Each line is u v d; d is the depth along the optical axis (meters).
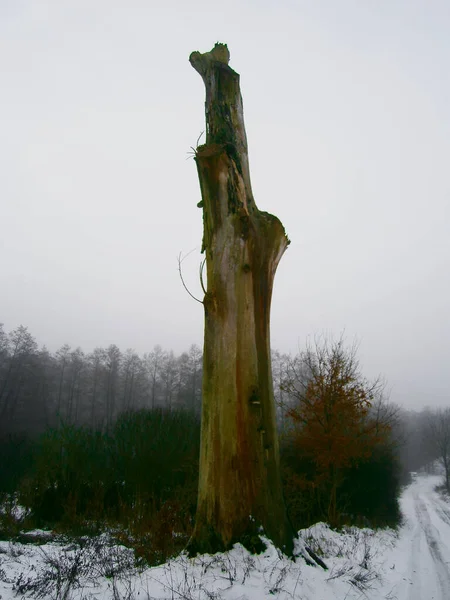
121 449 12.64
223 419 6.00
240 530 5.61
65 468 11.70
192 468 12.12
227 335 6.32
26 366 39.56
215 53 7.85
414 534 14.02
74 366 49.88
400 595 6.30
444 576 7.89
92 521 9.67
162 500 10.85
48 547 7.41
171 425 13.83
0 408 37.41
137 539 7.18
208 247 6.81
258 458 5.92
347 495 13.82
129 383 51.81
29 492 11.55
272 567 5.16
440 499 30.92
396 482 16.52
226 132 7.12
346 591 5.54
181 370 48.50
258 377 6.25
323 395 12.96
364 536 10.99
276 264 7.13
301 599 4.80
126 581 4.94
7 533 8.71
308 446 13.05
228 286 6.50
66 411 45.69
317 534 9.88
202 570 5.11
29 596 4.57
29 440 19.58
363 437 13.63
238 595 4.53
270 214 7.21
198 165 6.88
